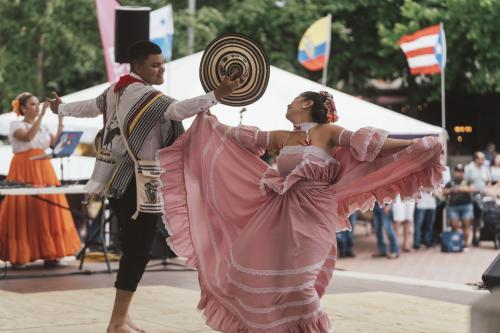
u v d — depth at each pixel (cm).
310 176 675
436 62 1995
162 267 1317
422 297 1045
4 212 1242
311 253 662
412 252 2008
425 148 681
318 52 2025
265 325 666
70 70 2628
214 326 697
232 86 695
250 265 670
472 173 2180
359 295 1022
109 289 1030
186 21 2389
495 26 2459
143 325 789
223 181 707
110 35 1563
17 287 1066
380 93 2989
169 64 1583
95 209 1864
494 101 3131
